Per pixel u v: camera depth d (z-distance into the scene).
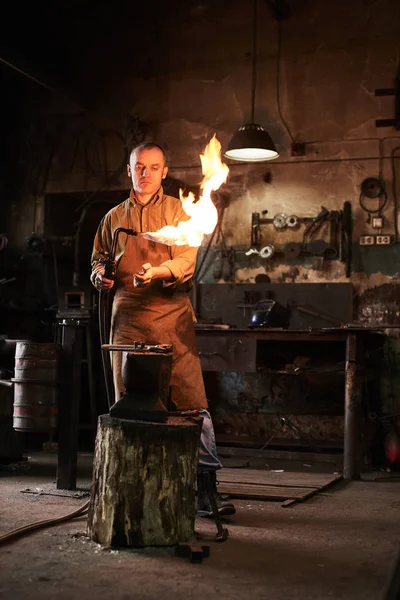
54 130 9.27
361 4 8.34
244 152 7.87
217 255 8.56
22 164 9.34
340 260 8.20
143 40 9.01
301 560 3.57
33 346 5.35
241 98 8.66
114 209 4.54
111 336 4.39
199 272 8.62
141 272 4.04
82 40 9.18
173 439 3.67
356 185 8.23
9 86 9.40
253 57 8.54
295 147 8.35
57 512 4.55
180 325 4.36
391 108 8.19
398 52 8.20
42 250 9.11
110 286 4.26
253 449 7.66
